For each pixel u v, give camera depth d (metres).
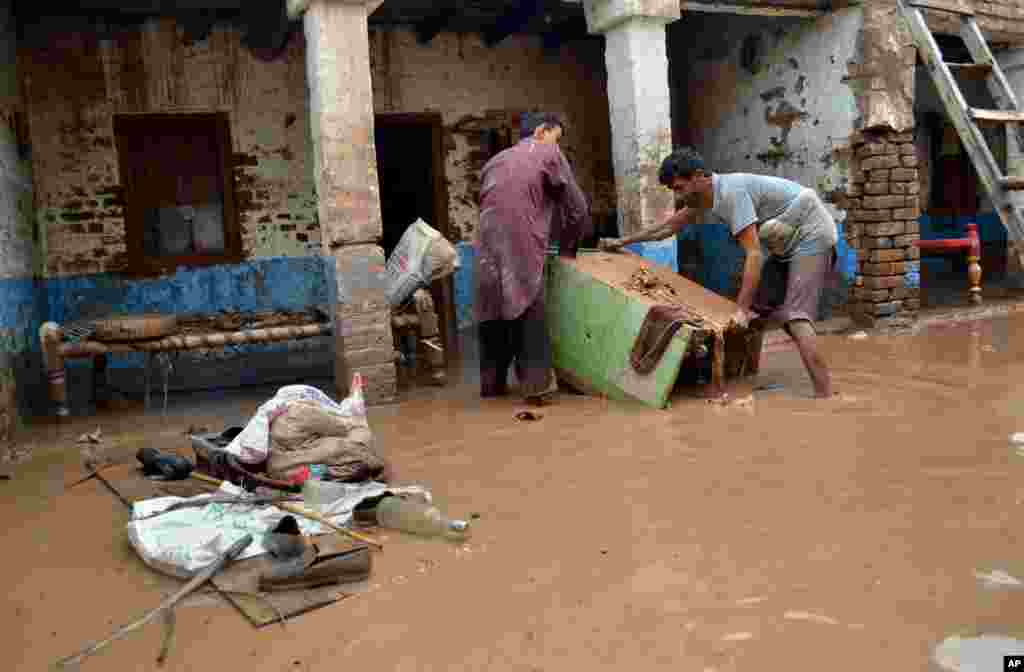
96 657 2.32
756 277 4.89
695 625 2.26
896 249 7.61
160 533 3.08
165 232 8.19
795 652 2.09
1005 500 3.01
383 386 5.71
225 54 8.21
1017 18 8.64
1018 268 9.60
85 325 5.85
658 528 2.96
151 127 8.06
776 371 5.72
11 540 3.34
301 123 8.53
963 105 7.19
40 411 6.14
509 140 9.46
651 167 6.78
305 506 3.36
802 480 3.38
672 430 4.32
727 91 9.05
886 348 6.45
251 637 2.37
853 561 2.58
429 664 2.16
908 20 7.50
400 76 8.95
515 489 3.53
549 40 9.38
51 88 7.63
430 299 6.23
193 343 5.80
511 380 6.12
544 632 2.28
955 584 2.39
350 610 2.50
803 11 7.67
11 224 6.43
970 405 4.45
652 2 6.60
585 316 5.29
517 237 5.12
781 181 4.94
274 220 8.47
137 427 5.36
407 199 10.72
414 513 3.10
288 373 7.27
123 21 7.84
